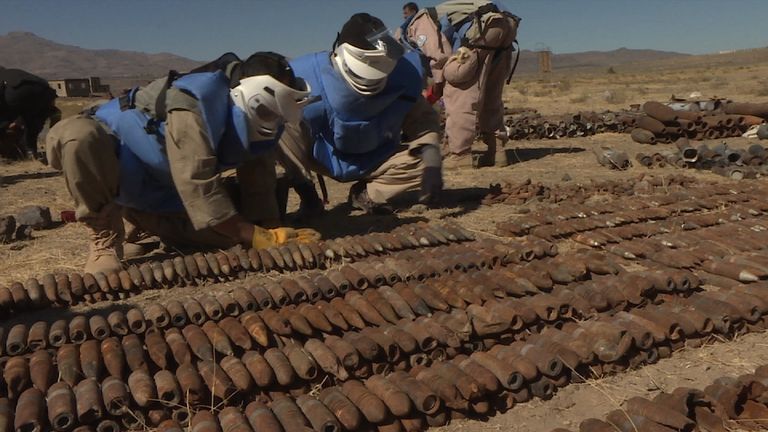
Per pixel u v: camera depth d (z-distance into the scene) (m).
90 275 4.77
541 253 5.21
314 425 3.13
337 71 6.07
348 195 8.17
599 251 5.65
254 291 4.29
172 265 5.01
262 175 5.92
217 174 5.11
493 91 9.76
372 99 6.12
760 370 3.30
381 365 3.66
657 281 4.41
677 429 2.95
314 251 5.32
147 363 3.61
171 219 5.71
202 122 4.91
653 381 3.64
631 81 47.84
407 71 6.35
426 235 5.79
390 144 6.62
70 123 4.88
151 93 5.05
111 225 5.24
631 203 6.97
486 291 4.38
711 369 3.75
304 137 6.39
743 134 12.64
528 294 4.48
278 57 5.20
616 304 4.26
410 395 3.31
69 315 4.50
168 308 4.01
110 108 5.24
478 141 13.52
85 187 4.95
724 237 5.73
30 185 9.98
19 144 12.31
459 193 8.23
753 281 4.74
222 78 5.11
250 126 5.16
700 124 12.38
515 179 9.14
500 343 3.95
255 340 3.81
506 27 8.77
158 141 5.07
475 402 3.38
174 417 3.27
